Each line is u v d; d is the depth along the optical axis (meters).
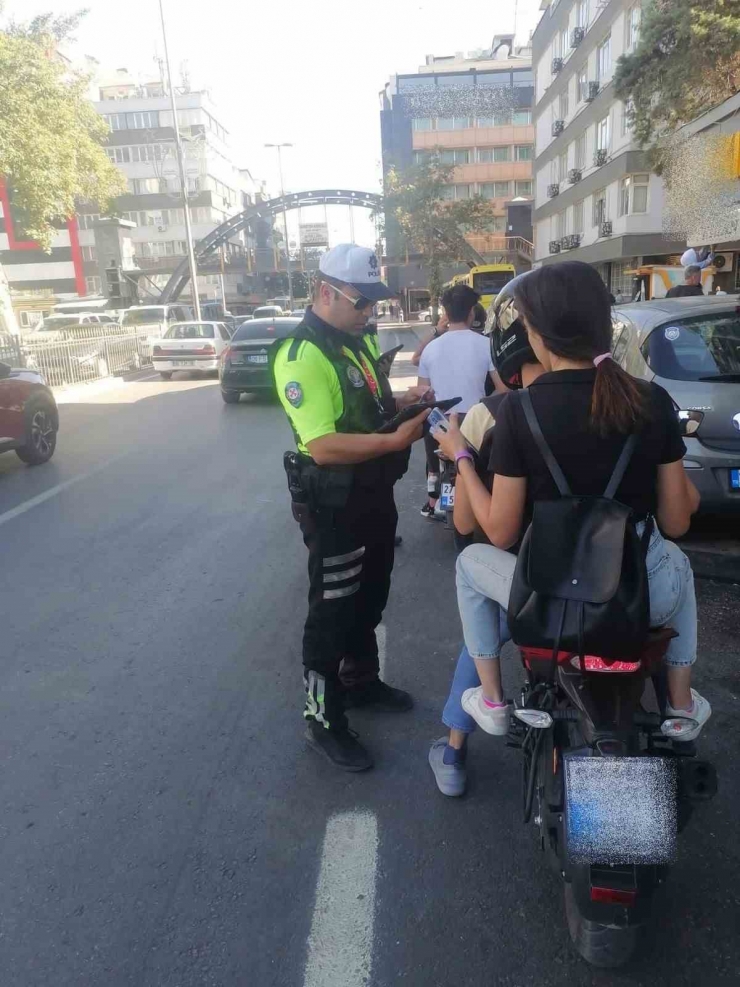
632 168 27.05
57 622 4.54
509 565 2.29
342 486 2.80
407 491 7.39
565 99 36.16
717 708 3.33
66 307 38.84
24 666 3.99
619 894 1.83
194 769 3.07
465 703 2.49
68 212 26.25
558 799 1.99
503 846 2.59
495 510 2.03
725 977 2.07
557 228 38.06
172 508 6.98
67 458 9.58
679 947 2.17
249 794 2.90
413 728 3.33
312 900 2.38
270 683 3.74
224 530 6.22
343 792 2.90
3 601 4.89
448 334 5.06
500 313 2.56
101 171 27.23
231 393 14.37
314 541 2.92
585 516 1.85
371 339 3.16
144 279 72.88
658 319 5.21
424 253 48.53
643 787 1.78
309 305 2.87
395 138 59.22
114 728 3.39
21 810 2.85
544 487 1.96
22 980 2.12
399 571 5.18
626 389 1.85
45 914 2.35
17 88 22.73
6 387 8.59
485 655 2.40
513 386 2.64
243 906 2.36
